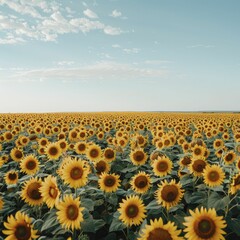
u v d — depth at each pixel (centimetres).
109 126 2503
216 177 735
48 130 2030
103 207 848
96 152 1008
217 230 468
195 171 832
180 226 634
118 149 1289
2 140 1750
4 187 1083
